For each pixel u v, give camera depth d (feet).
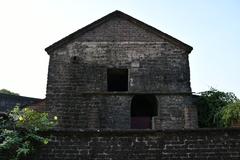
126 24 66.28
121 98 62.03
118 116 61.05
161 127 60.54
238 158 36.27
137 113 75.97
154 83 63.05
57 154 35.91
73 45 64.64
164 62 64.44
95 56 64.18
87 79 62.85
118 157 36.06
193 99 67.51
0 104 102.63
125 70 65.41
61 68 63.26
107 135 36.68
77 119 60.59
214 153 36.37
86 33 65.41
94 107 61.21
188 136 36.83
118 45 64.95
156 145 36.50
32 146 35.53
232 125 57.93
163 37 65.57
